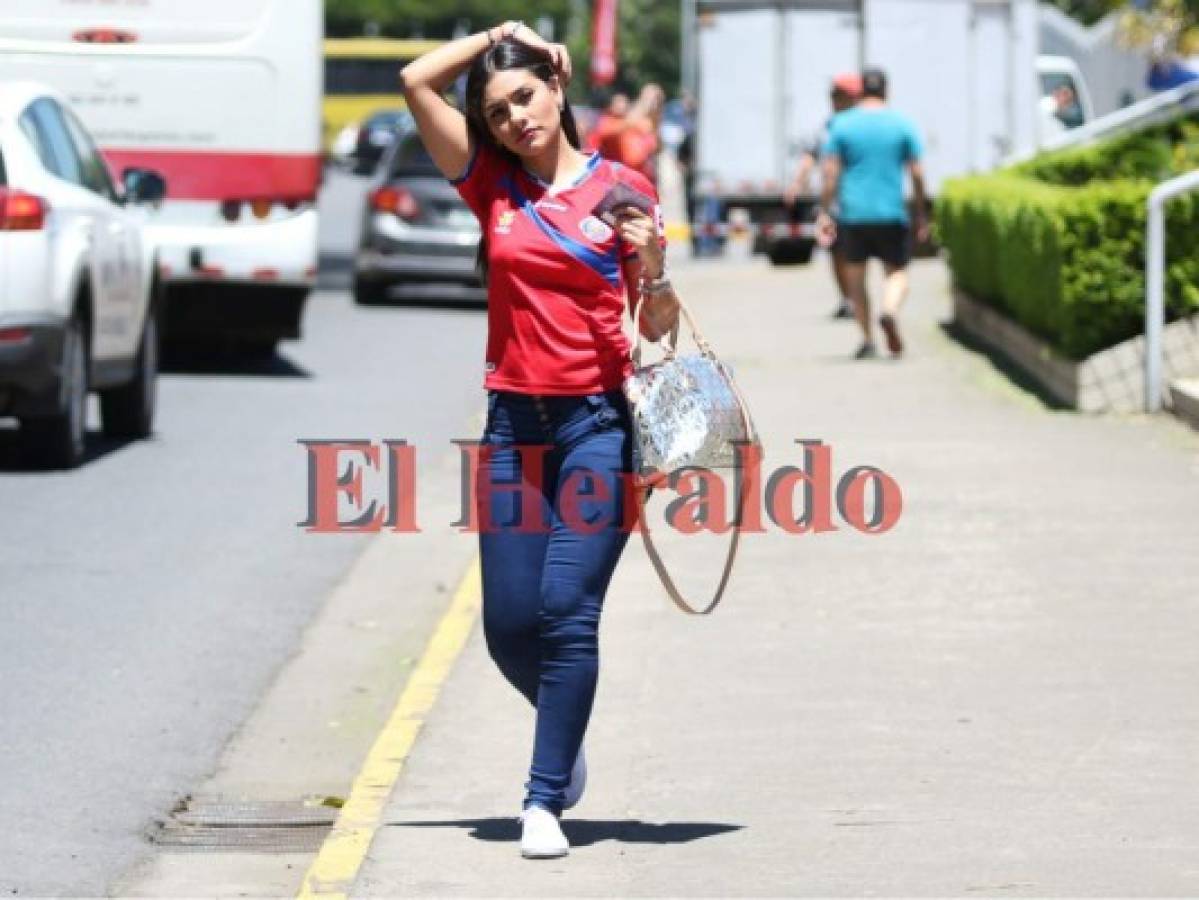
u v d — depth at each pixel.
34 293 23.58
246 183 34.09
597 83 99.50
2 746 14.98
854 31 58.97
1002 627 16.67
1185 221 26.45
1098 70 71.12
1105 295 26.61
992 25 58.88
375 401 31.28
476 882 11.34
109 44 33.81
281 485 24.58
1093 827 11.98
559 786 11.72
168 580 19.97
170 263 33.91
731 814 12.40
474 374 34.50
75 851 12.98
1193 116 37.19
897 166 32.81
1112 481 22.34
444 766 13.59
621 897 11.07
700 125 59.66
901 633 16.58
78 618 18.48
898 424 26.30
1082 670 15.38
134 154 33.94
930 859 11.52
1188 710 14.33
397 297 47.69
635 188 11.51
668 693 15.02
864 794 12.70
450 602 19.44
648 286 11.58
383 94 109.38
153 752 15.05
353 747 15.54
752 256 61.28
